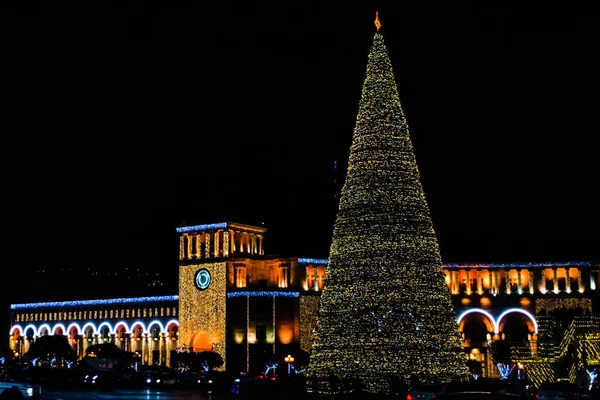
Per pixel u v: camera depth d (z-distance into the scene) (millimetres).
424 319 70750
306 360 120188
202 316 129625
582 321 106562
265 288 125500
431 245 73250
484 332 128125
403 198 72750
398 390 66875
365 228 72375
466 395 44438
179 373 101312
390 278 71188
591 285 125750
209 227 132750
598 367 97062
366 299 71375
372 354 70500
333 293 73562
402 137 74312
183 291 132750
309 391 74000
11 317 161750
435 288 72188
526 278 129000
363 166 73688
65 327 155000
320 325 74562
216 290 129000
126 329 147000
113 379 93625
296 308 126125
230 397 72375
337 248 74188
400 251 71500
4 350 138000
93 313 151875
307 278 130875
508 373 106062
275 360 120062
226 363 124812
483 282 129750
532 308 125125
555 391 60125
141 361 135125
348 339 71625
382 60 75500
